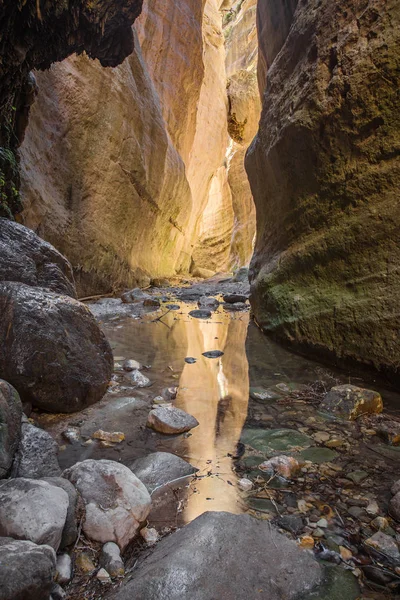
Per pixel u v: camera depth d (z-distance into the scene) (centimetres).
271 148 566
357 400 306
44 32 460
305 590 145
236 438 271
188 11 1966
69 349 316
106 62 567
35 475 199
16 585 122
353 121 398
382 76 366
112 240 1088
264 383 387
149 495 188
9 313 292
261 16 893
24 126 628
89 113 964
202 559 151
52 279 400
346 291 420
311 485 214
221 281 1623
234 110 2819
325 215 459
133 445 260
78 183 938
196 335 616
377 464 236
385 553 164
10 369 282
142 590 140
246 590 142
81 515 172
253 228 2248
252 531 169
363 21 399
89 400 324
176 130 1998
